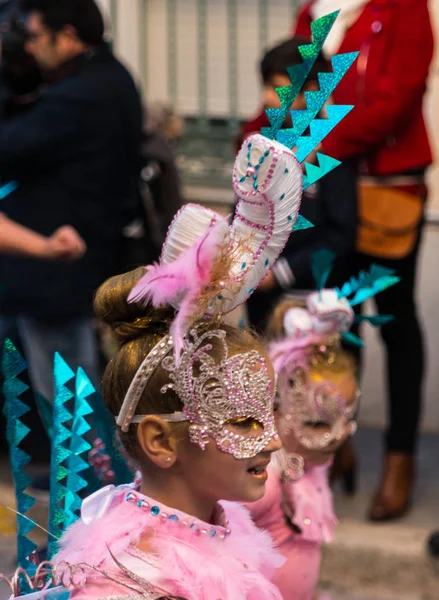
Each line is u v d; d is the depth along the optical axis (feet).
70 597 4.89
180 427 5.07
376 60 13.46
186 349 5.02
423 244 17.35
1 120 13.67
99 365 14.48
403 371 14.49
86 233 13.52
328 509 8.40
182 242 4.93
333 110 4.88
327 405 8.36
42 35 13.33
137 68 19.34
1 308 13.69
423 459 16.65
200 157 19.20
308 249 13.05
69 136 13.20
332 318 8.45
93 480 6.41
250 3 18.79
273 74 12.87
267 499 7.67
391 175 13.92
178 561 5.00
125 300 5.16
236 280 4.90
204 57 19.17
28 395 13.67
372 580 13.74
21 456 5.98
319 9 14.60
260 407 5.13
